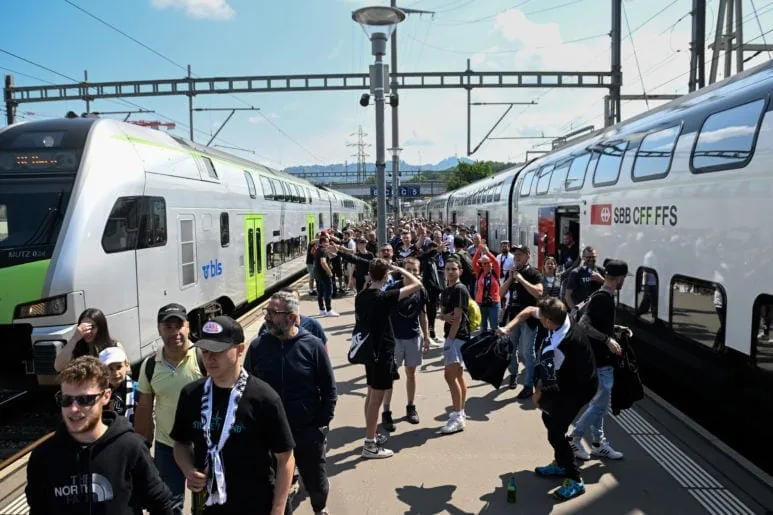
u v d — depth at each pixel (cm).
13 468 571
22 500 500
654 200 802
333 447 601
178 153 984
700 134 691
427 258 1081
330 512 468
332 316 1354
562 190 1273
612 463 545
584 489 491
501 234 2025
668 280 761
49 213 691
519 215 1744
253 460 302
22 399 816
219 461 298
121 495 268
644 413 676
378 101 1035
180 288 948
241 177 1355
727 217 621
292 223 1991
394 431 643
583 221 1120
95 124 775
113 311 736
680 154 734
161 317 398
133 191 791
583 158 1155
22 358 667
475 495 494
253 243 1430
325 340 536
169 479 405
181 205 956
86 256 687
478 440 613
